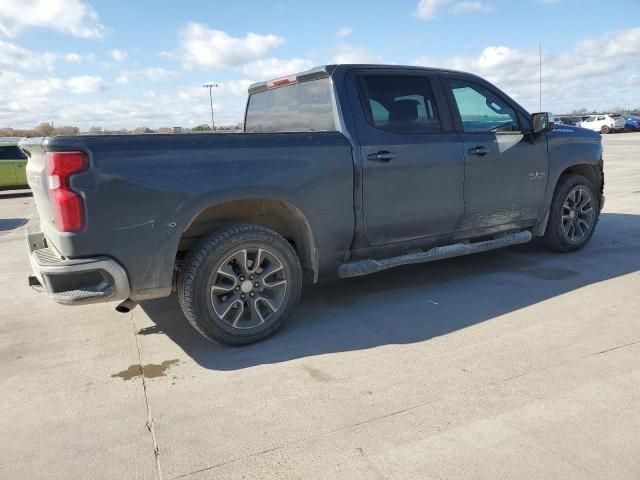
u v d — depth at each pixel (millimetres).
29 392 3270
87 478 2449
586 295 4555
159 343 3965
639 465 2359
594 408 2811
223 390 3203
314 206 3982
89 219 3219
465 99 4875
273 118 5156
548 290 4738
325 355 3629
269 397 3092
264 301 3859
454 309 4387
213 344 3912
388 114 4387
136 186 3322
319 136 4008
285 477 2391
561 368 3262
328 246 4145
